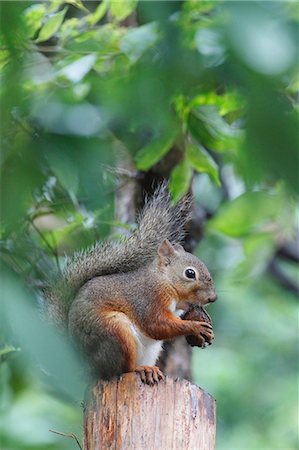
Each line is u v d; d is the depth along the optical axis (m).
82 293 9.79
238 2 5.52
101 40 10.85
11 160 7.07
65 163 7.40
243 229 14.67
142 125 8.67
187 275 10.25
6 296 5.32
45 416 13.82
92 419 8.38
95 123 8.05
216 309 20.55
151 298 9.91
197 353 20.55
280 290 20.56
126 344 9.41
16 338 5.45
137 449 8.07
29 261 10.07
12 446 13.38
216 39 6.07
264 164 5.60
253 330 21.08
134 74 7.58
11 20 5.91
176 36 6.85
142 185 13.20
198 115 10.77
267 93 5.56
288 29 5.43
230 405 20.00
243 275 16.39
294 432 19.84
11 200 6.91
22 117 7.32
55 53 10.97
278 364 20.89
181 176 11.84
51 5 10.65
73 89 9.81
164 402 8.16
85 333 9.52
